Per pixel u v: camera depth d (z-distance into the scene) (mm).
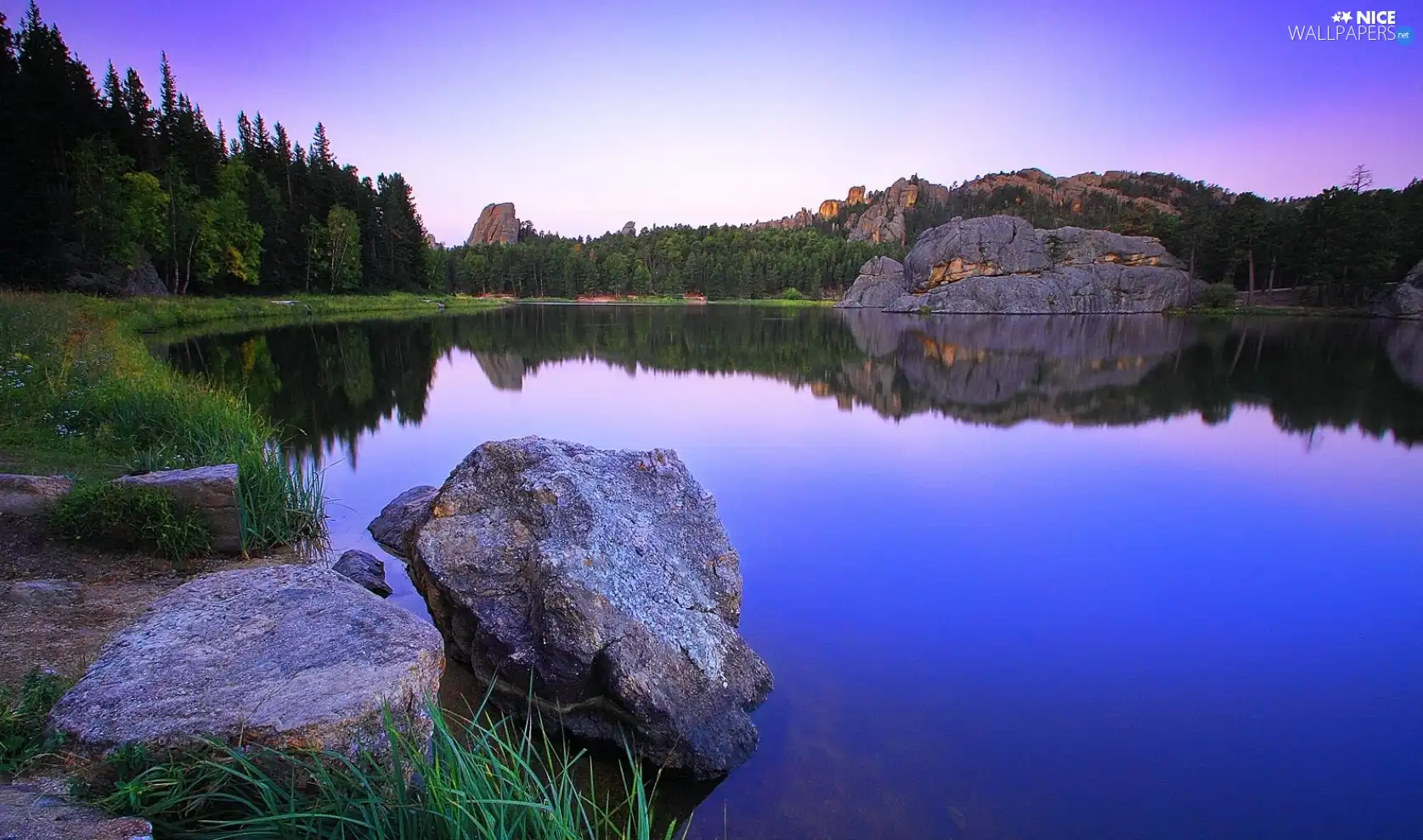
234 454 7965
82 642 4312
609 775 4383
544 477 5973
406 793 2914
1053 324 55625
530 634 4945
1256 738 4684
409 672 3219
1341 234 55719
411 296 72812
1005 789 4215
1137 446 12977
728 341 37469
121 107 51000
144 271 40844
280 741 2781
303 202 67125
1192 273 74938
